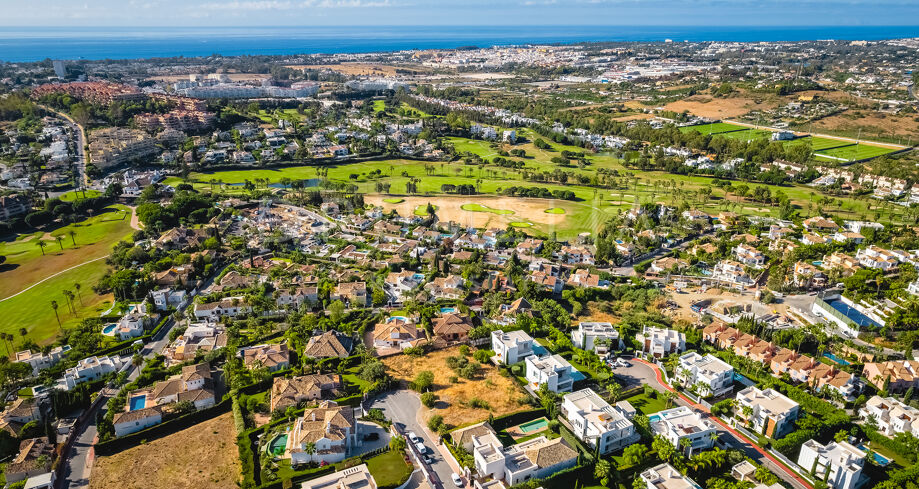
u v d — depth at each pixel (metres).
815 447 170.12
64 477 165.62
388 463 168.88
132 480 163.62
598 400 190.88
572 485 164.12
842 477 160.50
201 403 196.38
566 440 177.38
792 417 188.62
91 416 194.38
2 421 185.12
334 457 170.38
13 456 174.50
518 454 168.62
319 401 195.88
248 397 198.88
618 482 163.38
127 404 196.25
